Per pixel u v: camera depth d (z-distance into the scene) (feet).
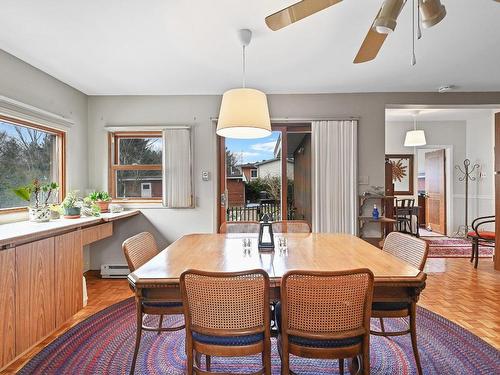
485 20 7.37
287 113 13.26
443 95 13.14
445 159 22.06
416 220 21.42
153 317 8.88
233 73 10.84
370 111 13.20
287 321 4.66
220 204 13.88
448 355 6.88
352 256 6.35
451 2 6.64
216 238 8.40
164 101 13.33
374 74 11.02
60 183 11.78
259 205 14.07
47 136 11.36
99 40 8.34
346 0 6.59
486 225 19.83
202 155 13.38
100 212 11.84
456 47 8.84
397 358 6.79
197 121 13.38
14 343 6.59
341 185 13.12
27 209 10.00
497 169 13.16
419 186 26.45
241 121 6.78
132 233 13.39
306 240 8.05
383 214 13.47
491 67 10.37
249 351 4.66
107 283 12.19
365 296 4.55
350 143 13.09
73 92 12.32
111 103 13.34
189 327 4.68
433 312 9.05
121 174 13.74
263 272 4.51
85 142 13.17
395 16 4.96
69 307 8.59
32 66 10.05
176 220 13.41
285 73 10.89
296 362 6.69
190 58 9.55
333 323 4.55
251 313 4.60
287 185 14.08
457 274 12.59
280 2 6.66
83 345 7.37
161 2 6.64
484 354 6.90
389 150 22.08
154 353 7.06
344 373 6.26
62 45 8.61
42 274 7.48
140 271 5.41
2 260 6.29
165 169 13.15
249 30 7.86
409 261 6.62
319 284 4.46
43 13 7.03
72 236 8.80
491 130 19.53
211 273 4.42
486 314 8.91
